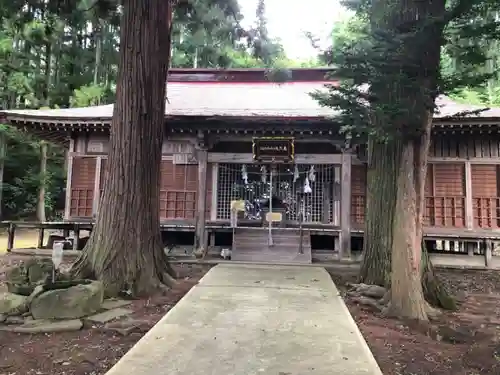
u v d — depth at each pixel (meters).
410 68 5.12
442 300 6.13
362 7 6.23
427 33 4.86
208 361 3.31
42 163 21.14
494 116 9.61
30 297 4.85
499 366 3.71
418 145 5.54
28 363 3.49
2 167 21.03
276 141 11.15
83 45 22.56
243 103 12.82
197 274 8.48
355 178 11.46
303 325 4.43
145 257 6.72
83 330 4.43
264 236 11.19
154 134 7.23
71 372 3.31
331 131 10.84
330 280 7.37
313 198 12.23
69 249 11.90
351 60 5.23
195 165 11.70
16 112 10.98
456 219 10.85
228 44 10.18
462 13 4.82
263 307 5.23
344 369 3.20
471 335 4.69
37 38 13.05
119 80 7.15
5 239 16.73
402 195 5.59
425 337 4.62
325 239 12.37
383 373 3.48
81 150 11.91
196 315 4.78
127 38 7.16
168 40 7.64
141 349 3.57
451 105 11.92
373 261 7.03
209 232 11.72
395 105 4.96
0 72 19.16
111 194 6.80
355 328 4.36
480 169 10.89
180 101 13.12
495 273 9.63
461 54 5.59
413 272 5.43
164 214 11.69
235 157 11.55
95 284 5.26
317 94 7.06
